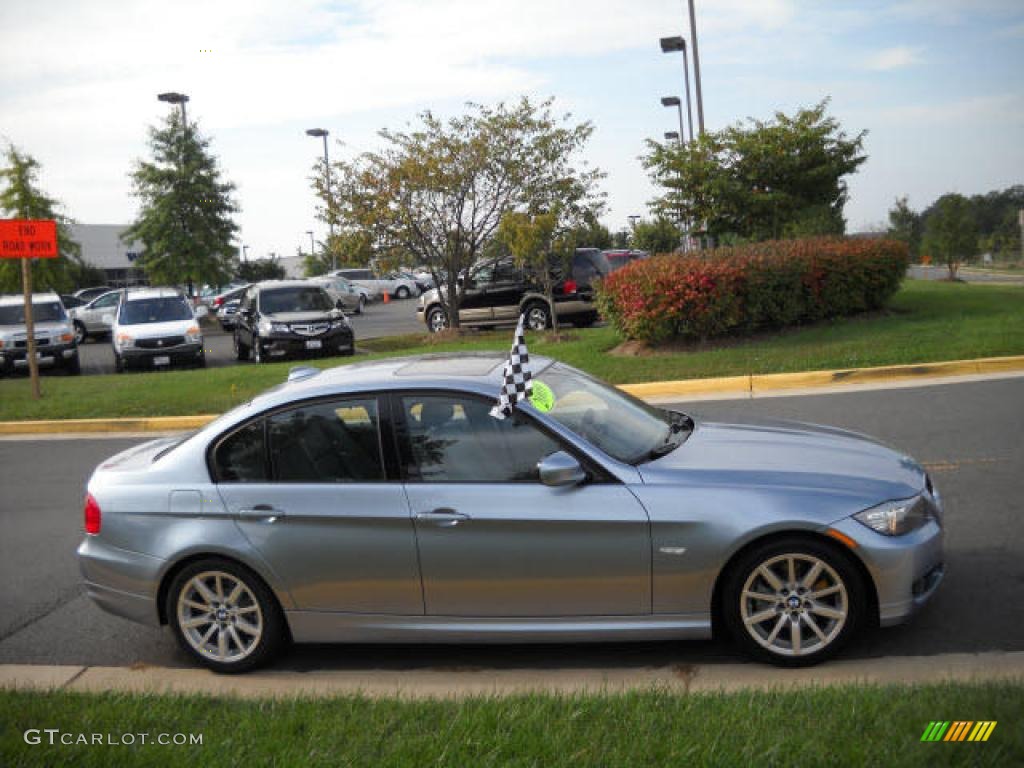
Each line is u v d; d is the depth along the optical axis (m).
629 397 5.75
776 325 15.62
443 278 23.39
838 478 4.65
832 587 4.52
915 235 56.88
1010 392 10.55
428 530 4.76
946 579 5.52
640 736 3.58
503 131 21.05
